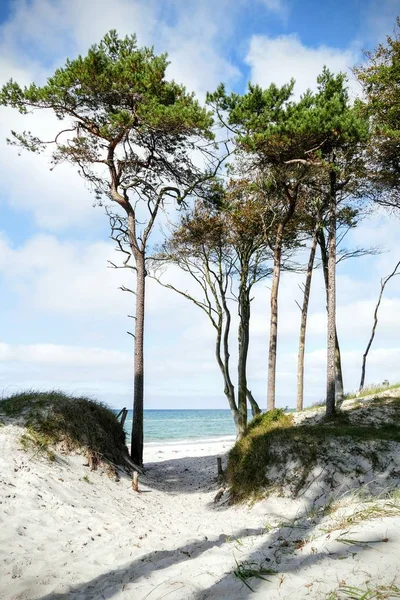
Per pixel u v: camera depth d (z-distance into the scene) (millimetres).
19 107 16984
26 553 6113
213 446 33219
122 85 16219
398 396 17609
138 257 18391
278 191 19844
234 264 23578
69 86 16406
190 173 19391
